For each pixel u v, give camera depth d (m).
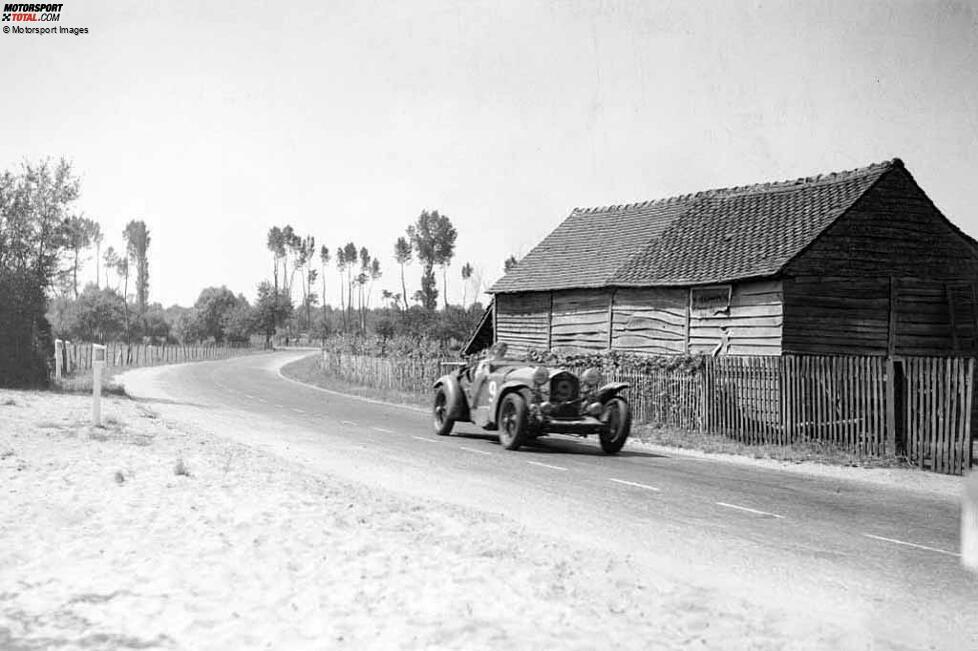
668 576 5.53
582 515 7.80
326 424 17.00
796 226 18.66
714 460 12.97
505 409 13.58
